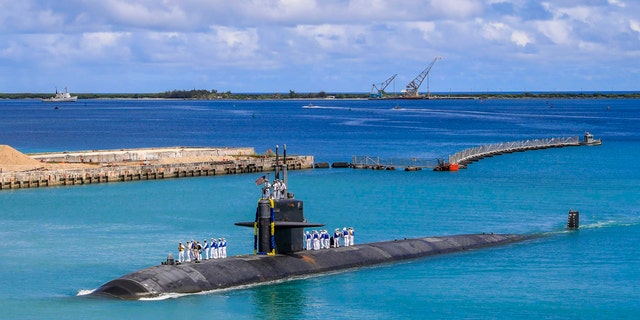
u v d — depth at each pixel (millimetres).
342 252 81812
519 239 97312
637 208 121812
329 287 74438
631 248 92875
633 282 78750
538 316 68875
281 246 77750
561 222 109750
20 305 68875
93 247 92312
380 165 178125
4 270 81312
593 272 82312
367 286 75500
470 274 80625
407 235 100312
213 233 100938
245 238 97562
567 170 174375
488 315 68688
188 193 138375
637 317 68812
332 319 66750
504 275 80625
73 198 131125
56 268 82250
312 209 120562
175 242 95062
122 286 69625
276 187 78625
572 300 73188
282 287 73062
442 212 117562
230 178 161375
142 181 155125
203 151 198875
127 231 102125
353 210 119500
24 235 99625
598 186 146875
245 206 123875
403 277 78750
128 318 64938
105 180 153000
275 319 66062
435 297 73188
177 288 69250
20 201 127500
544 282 78750
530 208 121438
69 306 68188
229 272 72188
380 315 68062
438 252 88375
